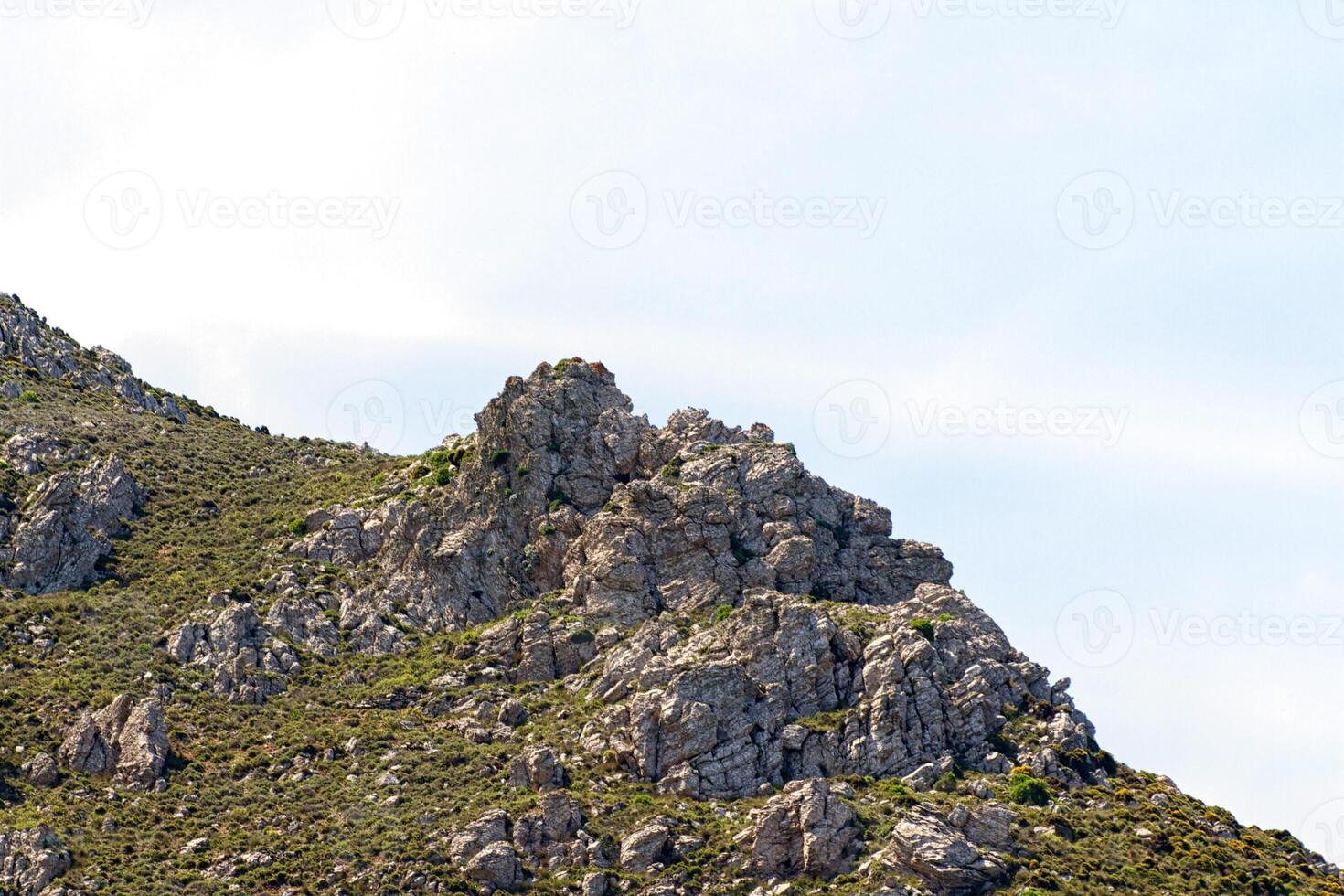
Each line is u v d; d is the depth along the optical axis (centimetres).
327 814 13912
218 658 15912
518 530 17512
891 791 13812
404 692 15700
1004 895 12700
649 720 14400
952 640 15412
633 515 16912
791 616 15212
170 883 12925
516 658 16100
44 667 15562
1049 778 14425
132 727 14575
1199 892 13262
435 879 13000
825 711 14800
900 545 17538
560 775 14138
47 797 13800
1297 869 14075
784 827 13112
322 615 16788
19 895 12581
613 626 16162
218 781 14362
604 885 12888
